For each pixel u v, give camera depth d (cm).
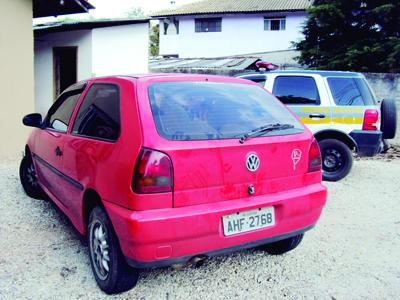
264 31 2525
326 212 492
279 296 288
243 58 2144
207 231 251
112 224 260
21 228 401
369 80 1198
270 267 334
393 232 425
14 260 330
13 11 706
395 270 334
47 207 467
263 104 322
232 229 262
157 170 239
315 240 397
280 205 284
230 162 262
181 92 288
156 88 282
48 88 1299
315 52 1616
